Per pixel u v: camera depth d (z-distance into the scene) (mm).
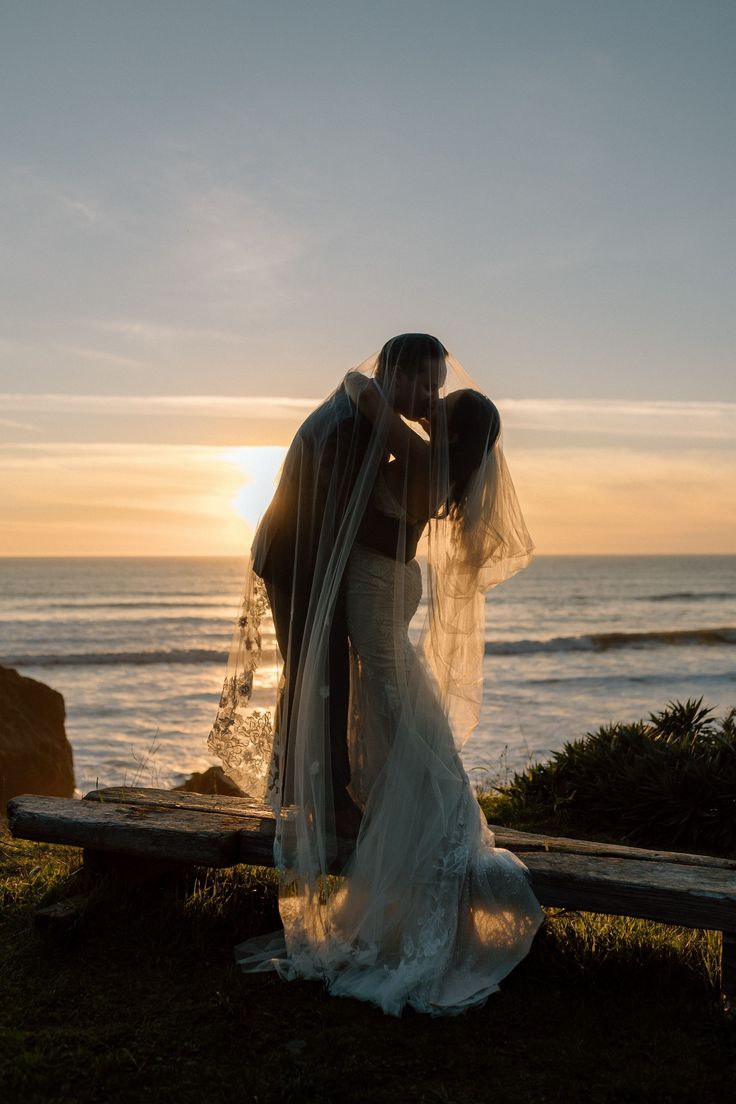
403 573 3232
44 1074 2451
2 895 3762
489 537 3154
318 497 3172
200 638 44969
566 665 33094
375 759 3285
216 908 3566
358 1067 2533
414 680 3203
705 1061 2617
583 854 3340
